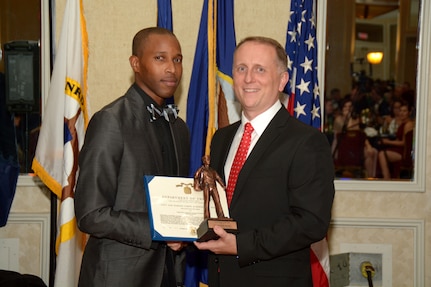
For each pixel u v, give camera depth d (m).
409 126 3.62
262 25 3.48
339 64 5.59
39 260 3.38
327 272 3.15
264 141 2.03
